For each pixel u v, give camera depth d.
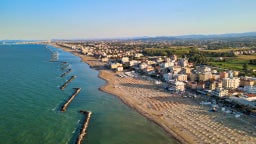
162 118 140.88
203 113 148.25
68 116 139.38
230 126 129.12
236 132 122.06
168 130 124.88
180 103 168.25
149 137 117.56
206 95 188.12
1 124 120.94
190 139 115.12
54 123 127.75
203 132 122.25
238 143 111.00
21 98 165.38
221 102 169.12
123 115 145.62
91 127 126.94
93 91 199.38
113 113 148.62
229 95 181.50
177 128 127.25
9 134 111.38
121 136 118.00
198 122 134.62
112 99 177.62
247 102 159.38
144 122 135.50
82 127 124.31
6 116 131.38
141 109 155.88
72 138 112.62
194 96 184.00
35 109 146.12
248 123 132.75
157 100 175.25
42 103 158.38
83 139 113.25
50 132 116.88
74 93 187.88
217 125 130.50
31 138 109.44
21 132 114.25
